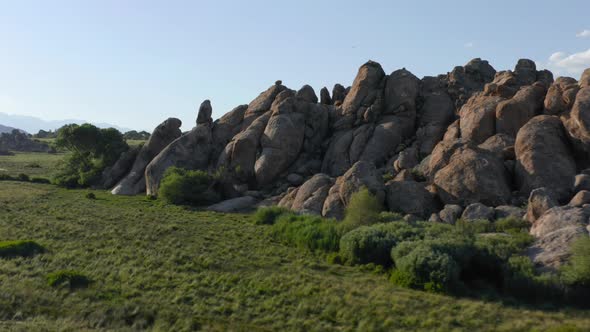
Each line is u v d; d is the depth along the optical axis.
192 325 19.97
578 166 43.06
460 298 22.30
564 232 26.89
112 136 77.50
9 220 40.41
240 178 59.38
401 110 62.47
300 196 47.56
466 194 41.25
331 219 37.94
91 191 65.00
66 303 22.05
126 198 57.88
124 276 25.55
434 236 29.42
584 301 21.11
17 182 70.62
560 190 39.12
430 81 69.00
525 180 41.19
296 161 61.91
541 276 22.44
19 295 22.62
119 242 33.22
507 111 50.06
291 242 34.53
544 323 18.92
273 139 60.28
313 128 64.94
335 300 22.19
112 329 19.55
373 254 28.47
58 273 25.03
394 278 24.97
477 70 69.75
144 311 21.27
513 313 20.14
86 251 30.56
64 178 71.12
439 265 23.64
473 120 52.53
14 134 154.12
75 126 75.69
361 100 65.31
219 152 67.19
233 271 27.22
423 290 23.62
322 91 75.81
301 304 21.91
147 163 67.56
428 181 46.28
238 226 40.91
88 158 76.19
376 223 34.75
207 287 24.47
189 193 53.19
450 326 19.17
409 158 53.78
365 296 22.88
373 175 43.66
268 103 70.56
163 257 29.52
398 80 65.38
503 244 27.56
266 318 20.62
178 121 70.50
